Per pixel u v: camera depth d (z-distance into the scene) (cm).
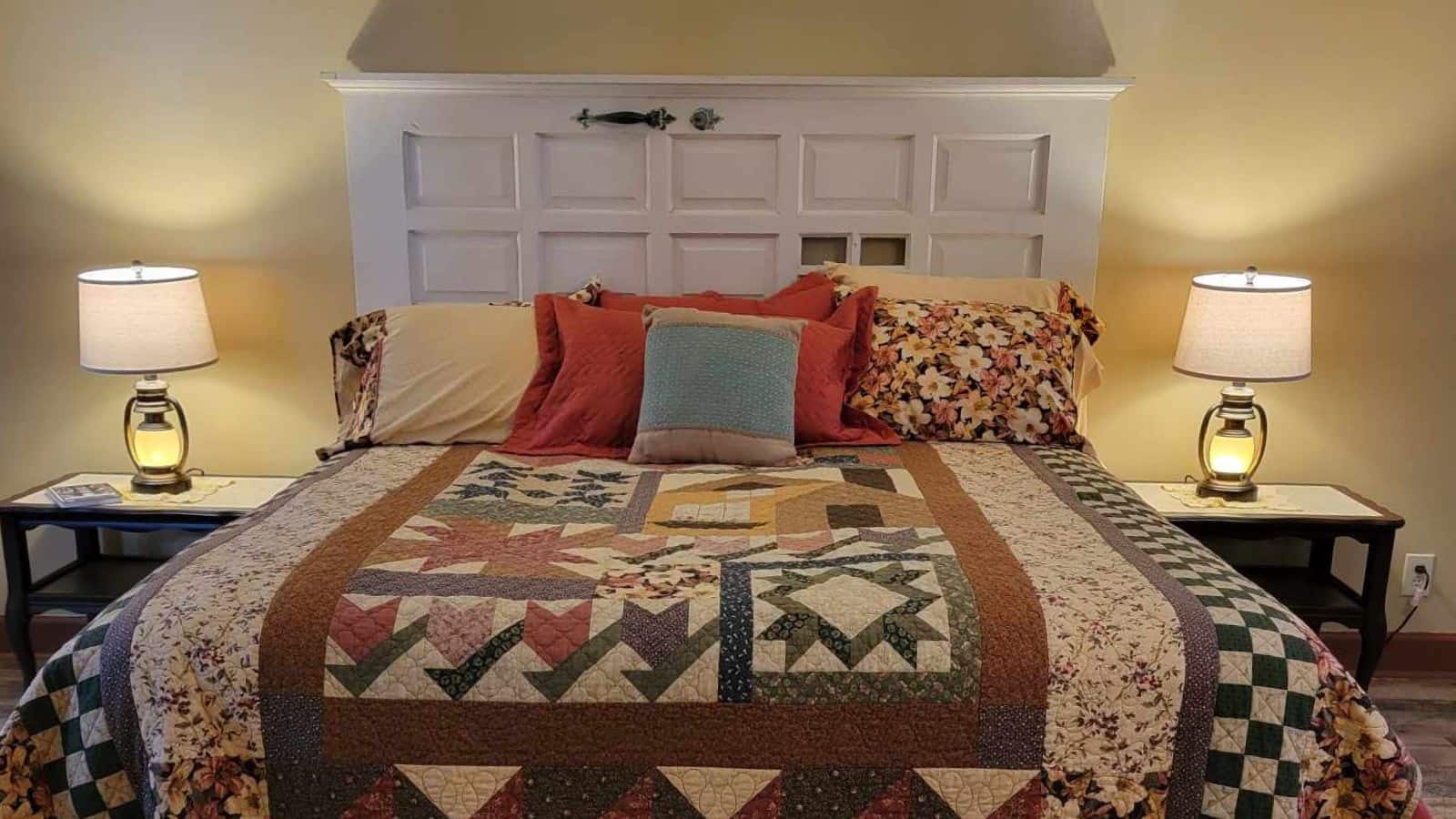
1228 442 260
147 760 143
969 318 246
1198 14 264
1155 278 277
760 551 166
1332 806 145
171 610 150
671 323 226
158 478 265
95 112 274
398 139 272
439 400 236
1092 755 143
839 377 237
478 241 279
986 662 142
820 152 273
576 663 142
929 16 269
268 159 276
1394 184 268
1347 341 276
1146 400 283
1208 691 143
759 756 142
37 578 294
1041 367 240
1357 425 279
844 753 142
